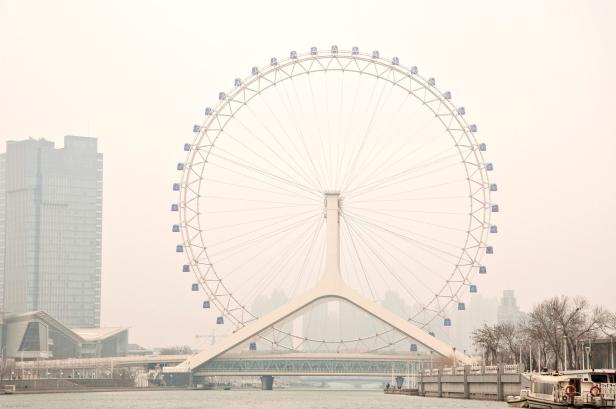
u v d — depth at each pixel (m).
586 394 161.50
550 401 168.50
